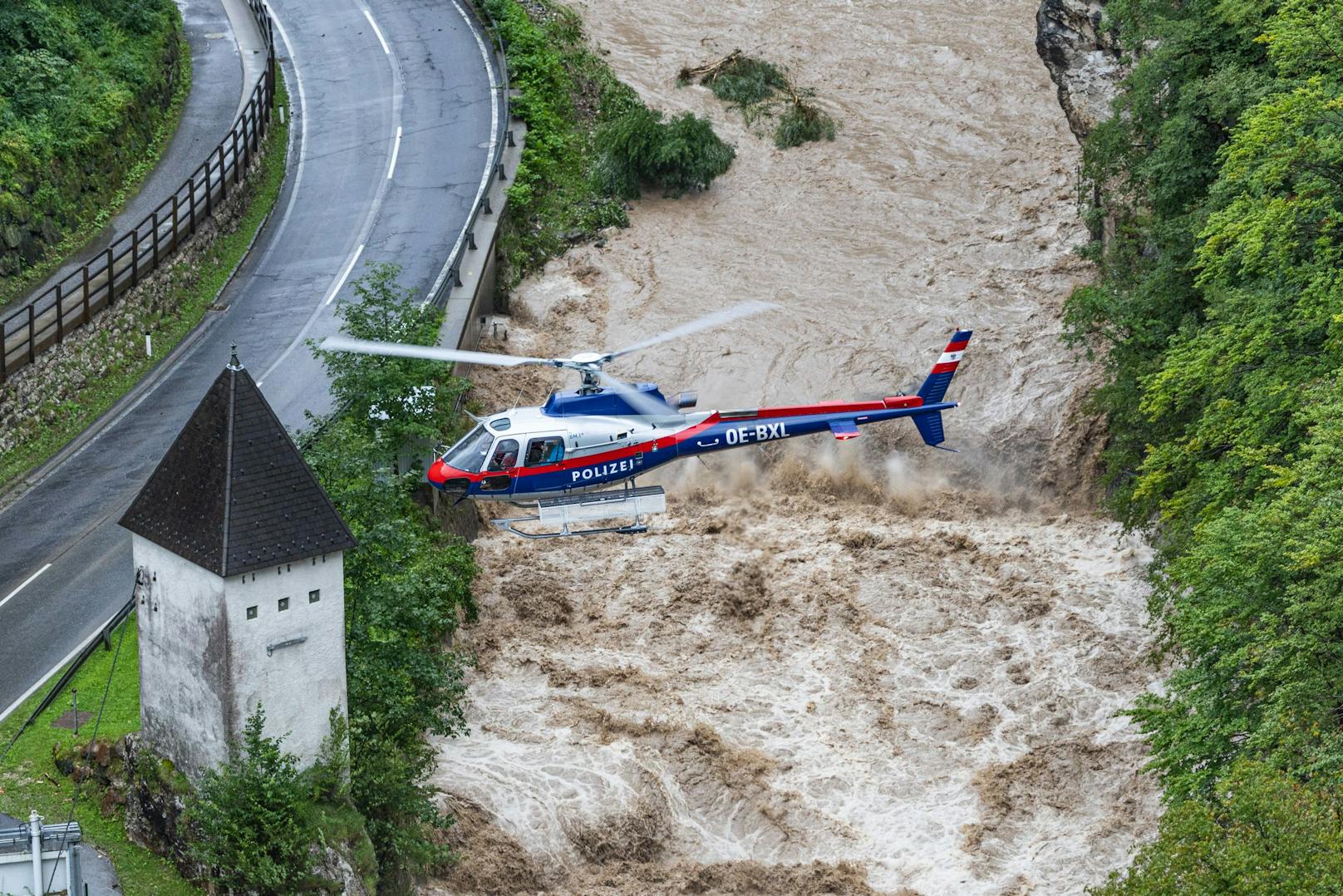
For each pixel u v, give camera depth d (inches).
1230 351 1722.4
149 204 2682.1
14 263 2363.4
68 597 1827.0
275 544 1429.6
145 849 1519.4
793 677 2015.3
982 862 1706.4
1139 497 2000.5
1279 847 1152.8
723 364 2625.5
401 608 1646.2
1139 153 2463.1
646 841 1720.0
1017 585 2191.2
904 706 1961.1
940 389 1688.0
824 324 2726.4
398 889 1555.1
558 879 1668.3
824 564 2242.9
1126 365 2192.4
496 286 2783.0
